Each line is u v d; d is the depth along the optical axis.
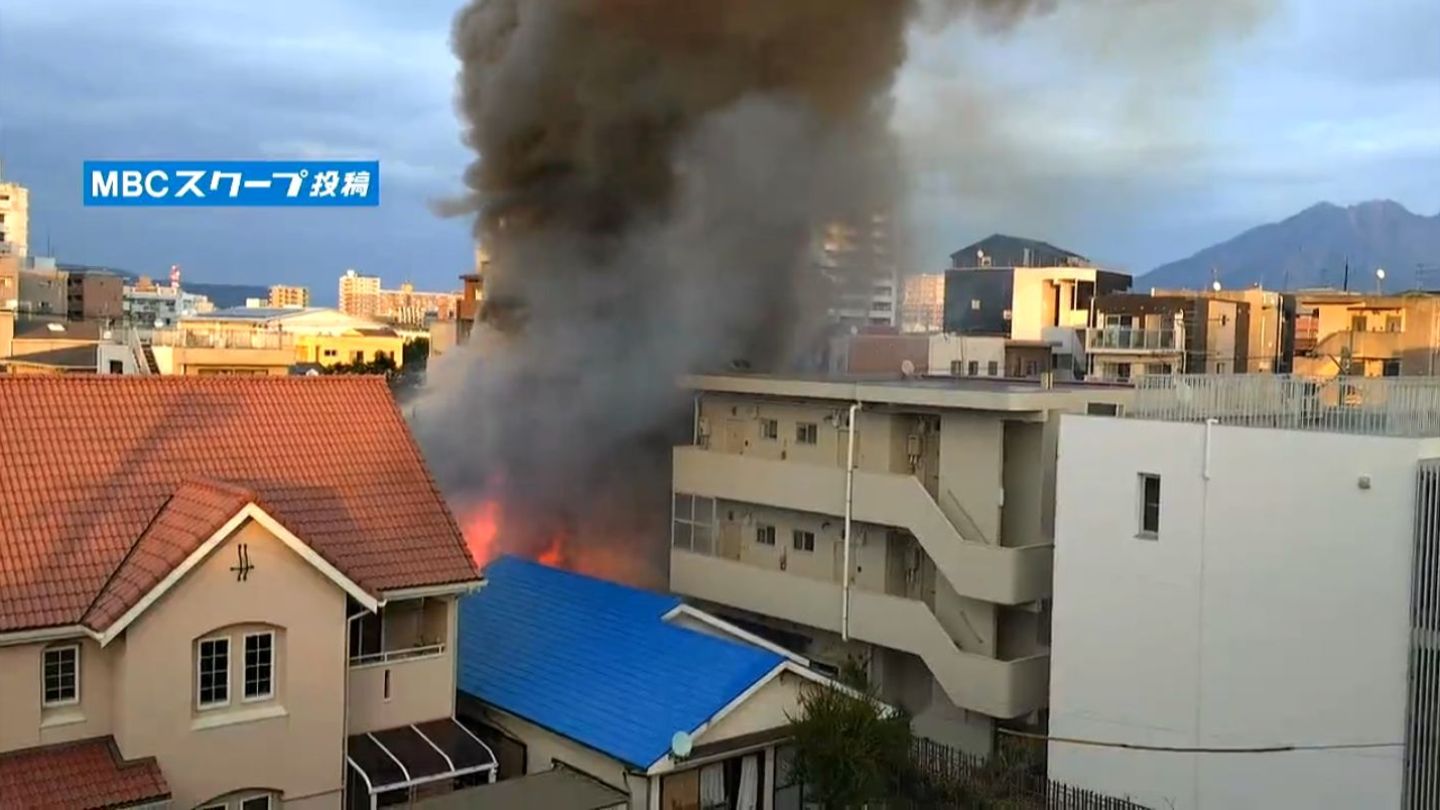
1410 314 55.03
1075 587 18.27
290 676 14.93
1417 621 14.33
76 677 14.14
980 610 21.80
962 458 22.03
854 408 23.50
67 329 53.44
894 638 22.23
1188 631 16.78
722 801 16.67
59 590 14.02
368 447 18.30
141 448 16.34
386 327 85.50
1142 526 17.45
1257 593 15.97
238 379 18.11
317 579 15.13
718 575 25.98
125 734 13.71
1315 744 15.31
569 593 21.45
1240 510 16.20
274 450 17.44
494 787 15.42
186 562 13.84
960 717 21.88
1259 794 15.89
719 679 17.38
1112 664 17.72
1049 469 21.17
